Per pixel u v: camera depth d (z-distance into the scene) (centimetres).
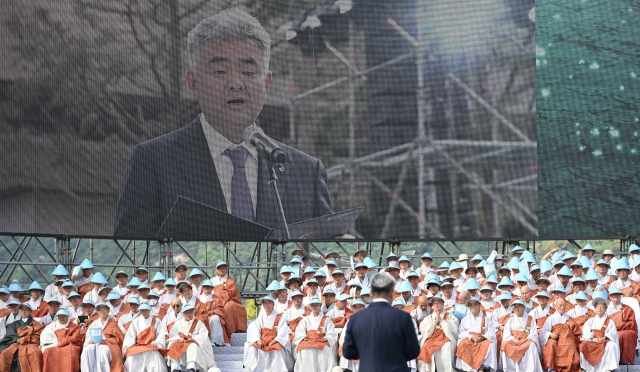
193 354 3023
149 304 3200
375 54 4434
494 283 3228
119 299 3262
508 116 4356
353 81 4425
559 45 4350
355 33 4438
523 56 4366
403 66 4431
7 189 3778
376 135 4406
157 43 4194
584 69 4328
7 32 3828
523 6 4378
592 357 2931
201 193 4256
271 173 4362
